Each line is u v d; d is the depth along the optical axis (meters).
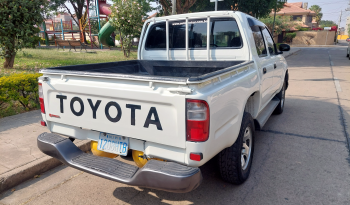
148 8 22.66
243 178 3.04
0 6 7.97
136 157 2.51
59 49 20.20
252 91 3.14
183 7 14.70
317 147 4.16
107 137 2.55
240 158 2.86
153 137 2.19
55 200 2.83
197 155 2.05
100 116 2.43
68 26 28.38
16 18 8.15
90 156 2.54
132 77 2.16
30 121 4.87
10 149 3.69
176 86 2.03
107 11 23.80
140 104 2.19
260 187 3.06
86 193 2.97
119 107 2.30
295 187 3.05
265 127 5.12
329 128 5.01
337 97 7.47
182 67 3.94
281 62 5.19
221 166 2.85
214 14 3.67
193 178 2.02
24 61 10.78
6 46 8.41
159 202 2.80
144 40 4.37
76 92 2.52
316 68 14.04
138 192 2.99
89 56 14.41
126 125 2.30
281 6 24.02
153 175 2.05
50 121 2.88
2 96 5.01
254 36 3.81
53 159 3.48
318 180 3.20
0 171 3.10
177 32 4.07
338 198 2.83
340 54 24.92
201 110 2.00
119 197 2.90
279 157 3.84
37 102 5.77
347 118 5.60
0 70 8.16
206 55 3.89
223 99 2.31
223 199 2.84
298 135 4.68
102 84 2.35
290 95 7.84
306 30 52.47
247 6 18.66
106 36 22.25
